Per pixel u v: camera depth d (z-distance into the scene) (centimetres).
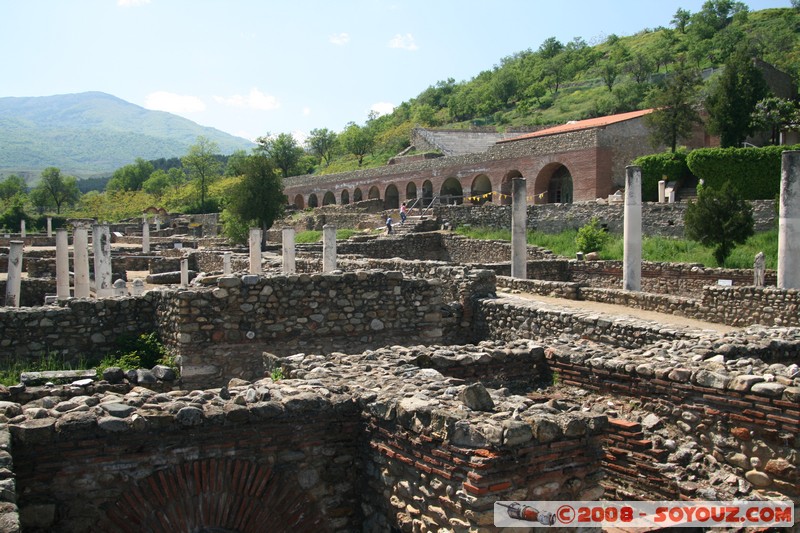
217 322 977
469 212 4006
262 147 9269
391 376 684
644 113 4709
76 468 501
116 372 884
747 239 2911
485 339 1367
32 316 1006
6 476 418
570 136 4675
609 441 759
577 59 10769
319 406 589
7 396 681
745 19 9256
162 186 11106
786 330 996
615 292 1838
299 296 1033
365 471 595
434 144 7331
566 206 3641
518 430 478
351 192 6831
